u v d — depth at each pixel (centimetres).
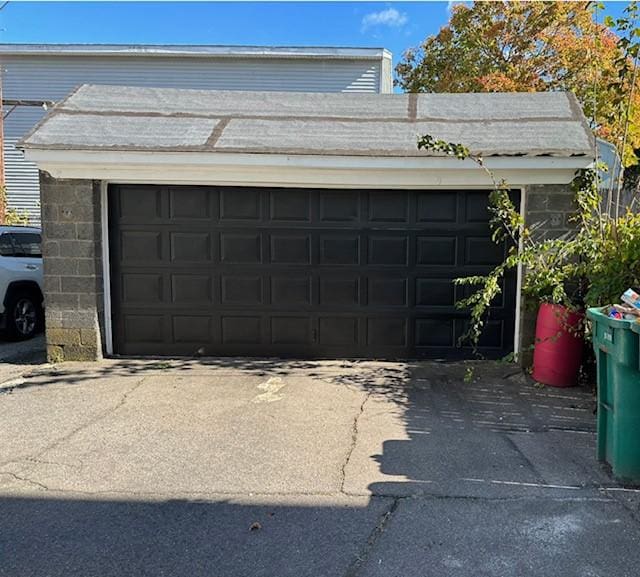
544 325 546
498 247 629
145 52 1525
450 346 645
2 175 1379
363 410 475
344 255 645
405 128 647
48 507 310
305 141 610
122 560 262
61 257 631
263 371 600
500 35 1778
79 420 451
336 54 1522
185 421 448
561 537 279
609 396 355
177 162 592
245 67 1551
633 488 332
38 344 779
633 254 481
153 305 656
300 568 256
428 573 252
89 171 614
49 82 1555
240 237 646
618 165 603
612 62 579
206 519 297
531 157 563
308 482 340
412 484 338
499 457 378
